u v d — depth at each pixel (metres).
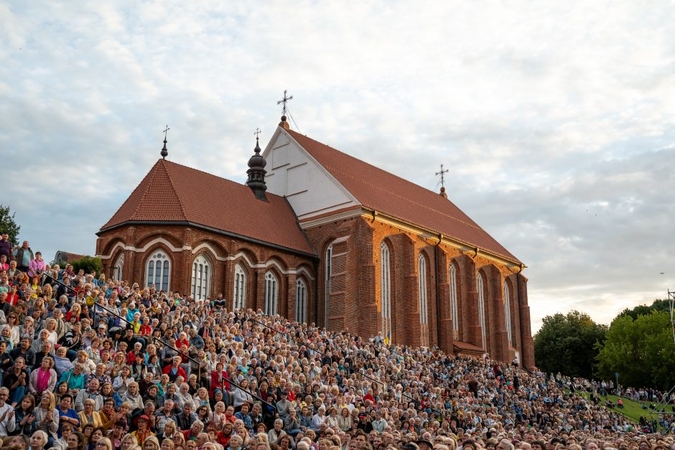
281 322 46.66
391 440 18.81
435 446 15.15
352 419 28.38
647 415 74.00
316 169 67.12
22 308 22.27
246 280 57.94
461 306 75.19
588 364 117.56
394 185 78.69
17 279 25.36
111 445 13.77
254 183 65.94
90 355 21.44
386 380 43.88
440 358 59.66
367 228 61.66
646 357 102.81
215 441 18.03
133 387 20.03
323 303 63.34
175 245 52.97
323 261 64.19
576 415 60.19
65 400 17.38
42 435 14.22
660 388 101.94
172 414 20.14
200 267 54.62
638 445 24.09
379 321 60.38
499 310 80.31
